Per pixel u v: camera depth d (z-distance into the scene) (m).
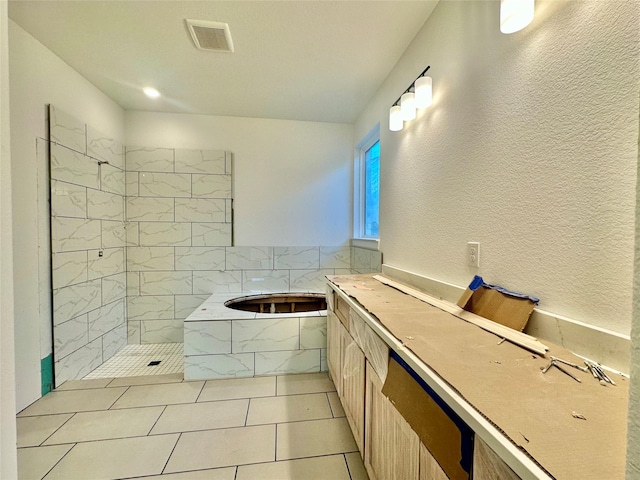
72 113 2.17
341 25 1.67
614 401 0.53
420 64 1.69
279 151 3.17
